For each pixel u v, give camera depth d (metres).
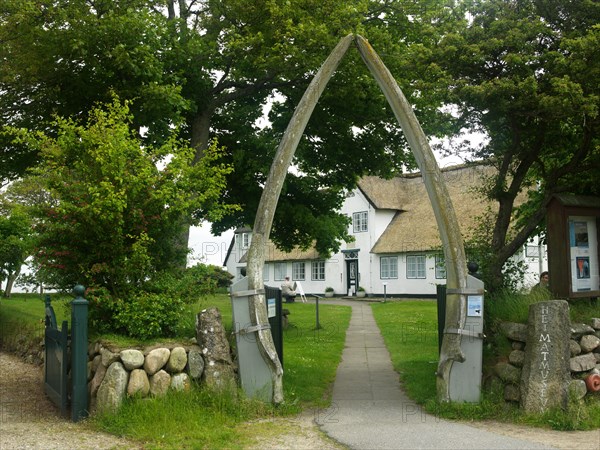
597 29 9.31
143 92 12.50
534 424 7.41
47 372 9.41
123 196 8.23
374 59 8.74
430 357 12.59
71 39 12.40
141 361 7.61
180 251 9.54
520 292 9.70
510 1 10.70
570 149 11.28
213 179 9.38
